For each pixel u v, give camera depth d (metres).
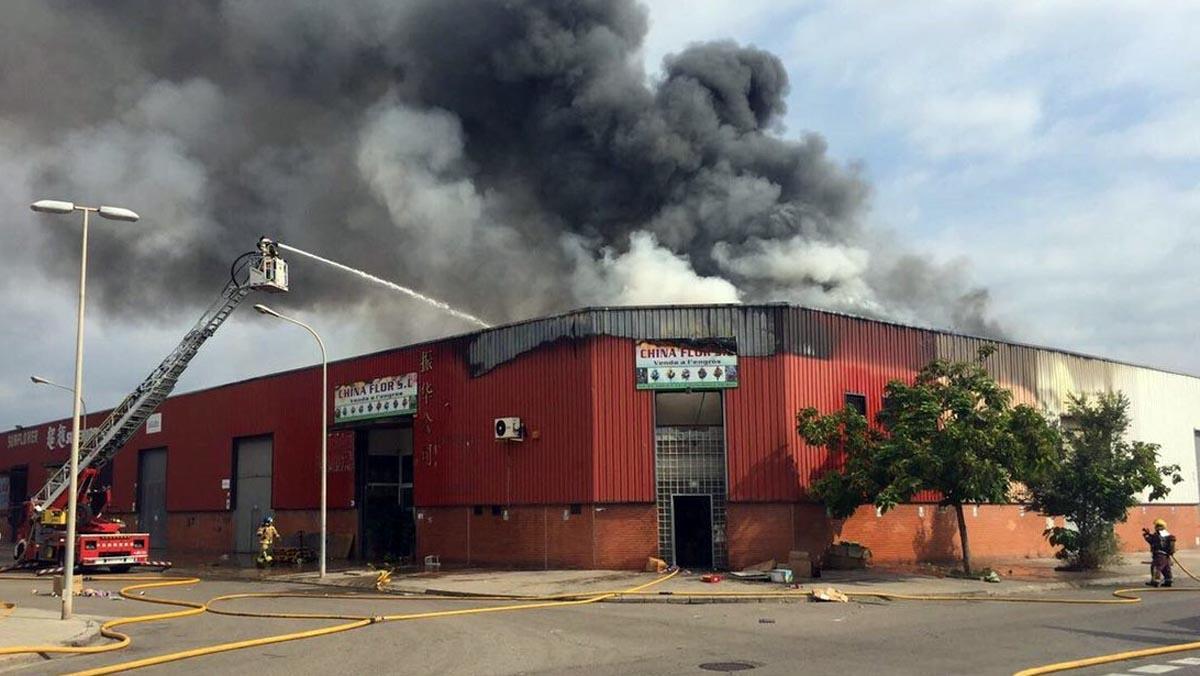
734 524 25.62
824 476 25.84
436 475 31.25
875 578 23.41
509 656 12.34
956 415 23.62
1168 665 11.07
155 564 33.84
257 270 31.59
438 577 26.05
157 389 32.62
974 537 29.72
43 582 28.33
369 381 34.66
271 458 40.50
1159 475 26.98
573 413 27.16
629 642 13.52
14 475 63.03
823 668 10.95
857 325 28.25
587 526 26.39
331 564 32.78
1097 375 36.00
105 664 12.63
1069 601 18.86
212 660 12.71
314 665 11.96
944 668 10.88
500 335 29.77
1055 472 25.73
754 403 26.17
